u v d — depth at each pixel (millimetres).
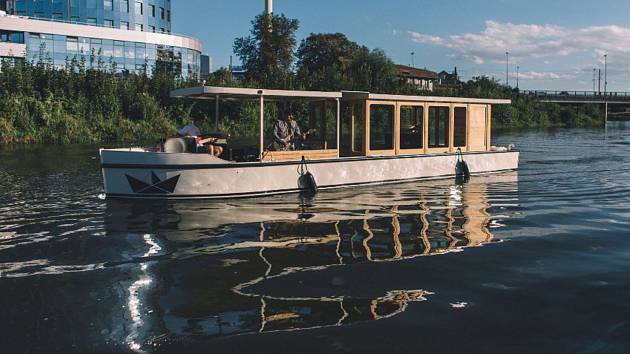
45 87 37969
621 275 6496
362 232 8680
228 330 4930
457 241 8117
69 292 5938
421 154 15086
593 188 13859
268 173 12266
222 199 11742
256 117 41250
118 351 4551
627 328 4984
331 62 65125
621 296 5785
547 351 4555
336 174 13375
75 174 16656
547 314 5312
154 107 40062
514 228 9039
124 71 47625
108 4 63031
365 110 13961
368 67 59500
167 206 10953
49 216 10047
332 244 7895
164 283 6199
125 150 11812
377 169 14125
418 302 5609
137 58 62219
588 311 5387
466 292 5910
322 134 14656
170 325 5043
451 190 13398
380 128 14359
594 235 8539
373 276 6426
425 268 6750
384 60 62719
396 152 14664
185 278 6367
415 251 7539
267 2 60906
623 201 11875
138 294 5855
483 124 16859
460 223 9414
